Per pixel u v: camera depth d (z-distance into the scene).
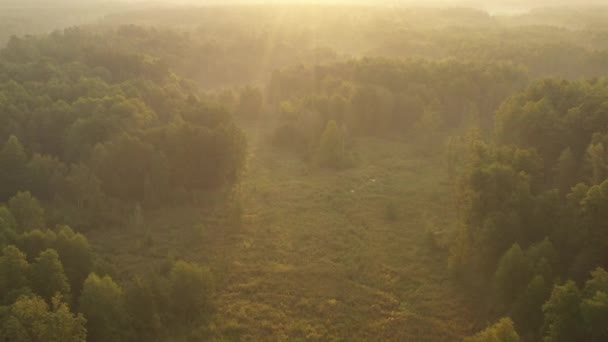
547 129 72.56
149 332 47.31
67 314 40.09
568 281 42.31
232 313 52.06
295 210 73.69
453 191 75.50
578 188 53.25
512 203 54.72
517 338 39.75
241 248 64.12
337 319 51.38
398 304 53.50
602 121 69.62
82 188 70.62
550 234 52.38
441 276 57.78
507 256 48.59
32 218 61.91
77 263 51.34
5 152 72.50
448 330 49.62
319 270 59.47
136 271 59.50
